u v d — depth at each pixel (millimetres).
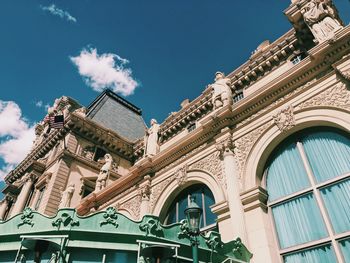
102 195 19375
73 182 24594
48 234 7512
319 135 10344
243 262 8938
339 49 10578
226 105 13344
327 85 10484
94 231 7492
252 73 17531
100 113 34688
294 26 14539
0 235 7852
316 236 8828
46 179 24859
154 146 18719
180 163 14867
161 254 7414
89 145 27969
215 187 12195
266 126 11734
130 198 17016
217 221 11102
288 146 11023
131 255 7375
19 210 25047
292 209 9812
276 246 9500
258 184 10992
